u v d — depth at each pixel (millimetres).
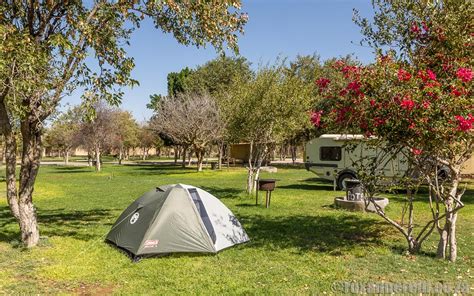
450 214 7164
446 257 7340
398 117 6406
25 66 6711
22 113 7188
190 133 31469
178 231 7645
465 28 6957
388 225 10359
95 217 11930
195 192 8375
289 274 6559
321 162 19250
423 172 7262
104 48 9281
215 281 6219
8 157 8031
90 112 8164
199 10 8672
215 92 35562
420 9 7414
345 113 7020
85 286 6062
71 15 8547
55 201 15672
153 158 70688
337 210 12789
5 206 14453
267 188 13289
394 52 7336
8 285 6070
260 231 9688
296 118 15406
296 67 27125
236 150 44562
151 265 6969
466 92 6281
